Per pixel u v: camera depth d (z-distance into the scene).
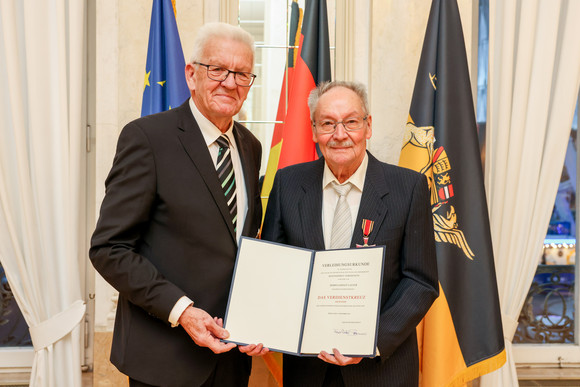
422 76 2.69
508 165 2.97
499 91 2.99
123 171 1.68
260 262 1.69
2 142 2.89
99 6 2.92
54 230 2.90
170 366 1.68
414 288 1.76
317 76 2.77
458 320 2.55
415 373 1.80
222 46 1.72
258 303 1.66
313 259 1.71
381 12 3.00
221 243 1.74
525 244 2.98
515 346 3.30
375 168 1.91
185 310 1.60
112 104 2.94
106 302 2.94
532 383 3.18
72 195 2.88
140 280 1.61
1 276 3.16
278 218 1.95
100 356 2.92
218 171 1.81
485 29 3.21
